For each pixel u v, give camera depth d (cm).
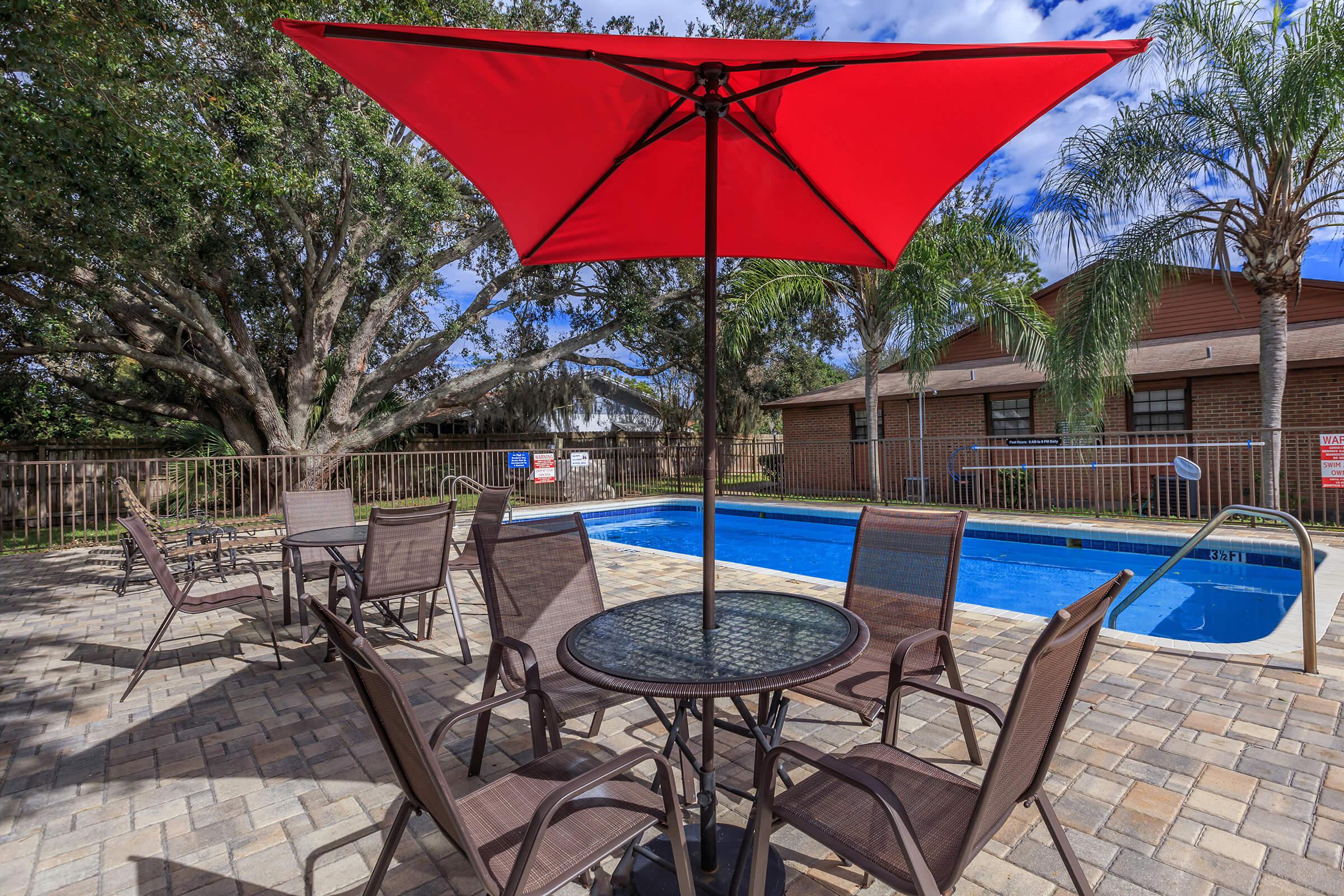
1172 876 212
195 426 1537
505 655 290
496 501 498
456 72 224
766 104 258
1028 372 1323
